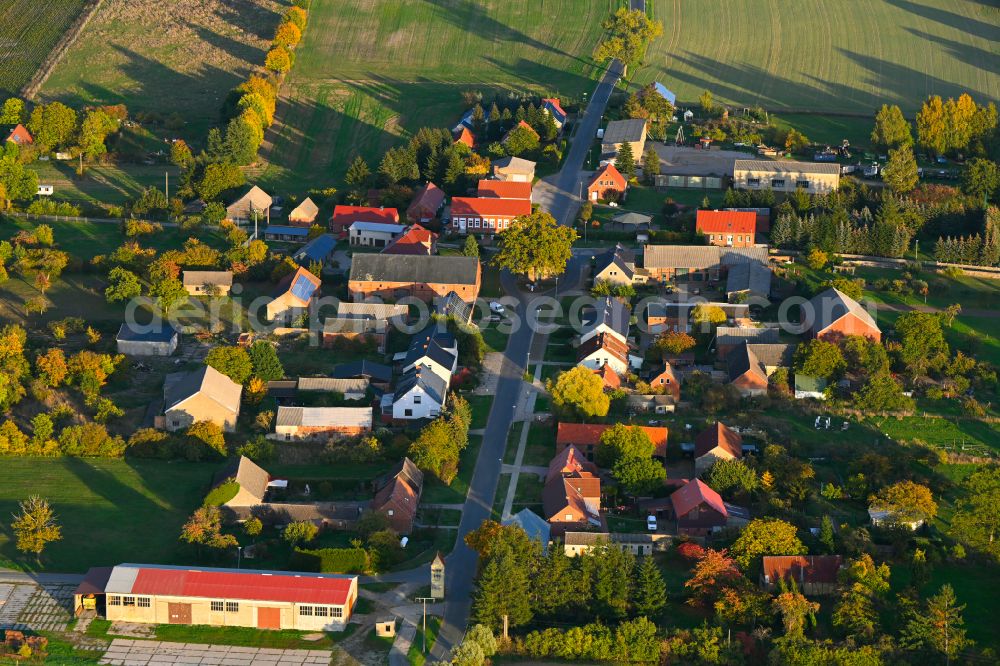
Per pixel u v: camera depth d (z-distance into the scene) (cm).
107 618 17012
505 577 16625
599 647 16262
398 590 17612
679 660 16175
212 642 16625
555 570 17050
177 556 18162
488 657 16200
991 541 17675
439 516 19238
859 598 16525
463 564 18162
